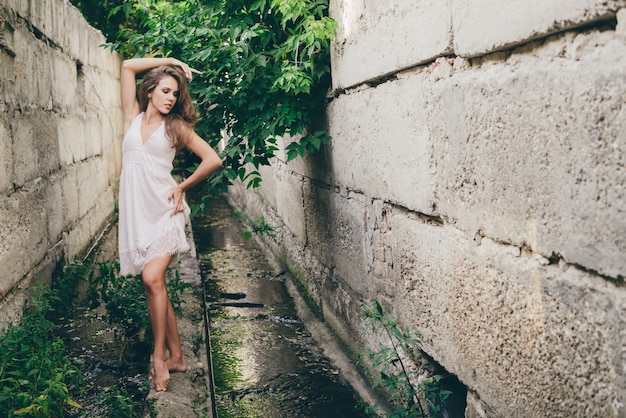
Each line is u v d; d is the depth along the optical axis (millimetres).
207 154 3848
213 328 5699
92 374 4227
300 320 5891
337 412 4082
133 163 3775
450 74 2922
